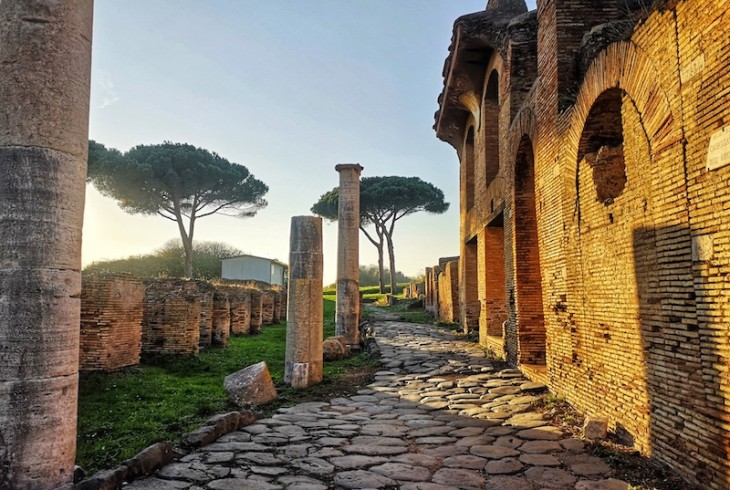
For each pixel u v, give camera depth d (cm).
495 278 1784
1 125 506
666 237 577
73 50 533
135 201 3559
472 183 2303
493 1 1853
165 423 780
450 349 1711
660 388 590
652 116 605
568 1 963
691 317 530
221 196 3881
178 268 4138
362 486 569
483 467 624
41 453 489
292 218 1258
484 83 1905
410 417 884
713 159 490
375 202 4759
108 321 1084
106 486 531
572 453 662
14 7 515
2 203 500
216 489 554
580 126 840
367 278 7856
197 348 1428
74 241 532
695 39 518
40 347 497
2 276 494
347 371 1380
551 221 995
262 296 2477
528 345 1279
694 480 520
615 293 712
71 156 530
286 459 658
